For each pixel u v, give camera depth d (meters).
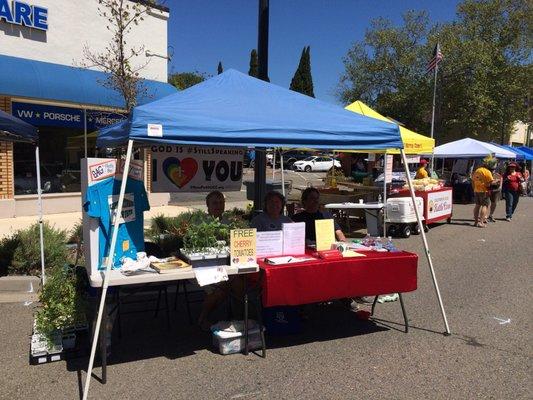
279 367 4.30
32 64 10.36
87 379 3.69
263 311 4.99
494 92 30.02
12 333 4.99
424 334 5.16
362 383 4.03
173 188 7.66
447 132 32.22
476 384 4.04
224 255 4.30
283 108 4.90
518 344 4.93
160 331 5.12
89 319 4.48
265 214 5.48
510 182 14.73
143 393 3.81
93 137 12.14
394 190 12.47
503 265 8.59
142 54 13.03
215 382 4.01
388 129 5.01
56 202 11.55
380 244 5.36
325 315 5.71
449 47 28.88
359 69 34.38
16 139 6.18
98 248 4.09
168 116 3.98
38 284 6.29
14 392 3.79
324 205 10.91
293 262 4.52
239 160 8.16
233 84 5.25
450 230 12.73
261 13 6.90
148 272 4.07
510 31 30.81
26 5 10.57
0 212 10.41
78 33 11.61
